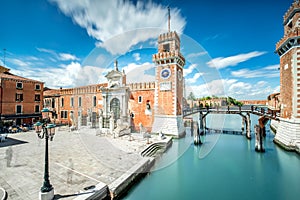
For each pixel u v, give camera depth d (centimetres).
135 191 851
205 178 991
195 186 897
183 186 882
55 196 687
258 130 1681
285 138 1648
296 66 1563
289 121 1611
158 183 903
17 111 2775
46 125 702
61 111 3238
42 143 1666
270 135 2495
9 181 833
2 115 2566
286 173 1161
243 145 1938
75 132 2198
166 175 983
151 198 783
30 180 843
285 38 1666
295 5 1630
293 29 1673
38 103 3080
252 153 1627
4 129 2378
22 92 2853
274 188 940
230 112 2420
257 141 1680
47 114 717
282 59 1812
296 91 1559
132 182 885
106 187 770
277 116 1911
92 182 812
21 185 792
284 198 845
